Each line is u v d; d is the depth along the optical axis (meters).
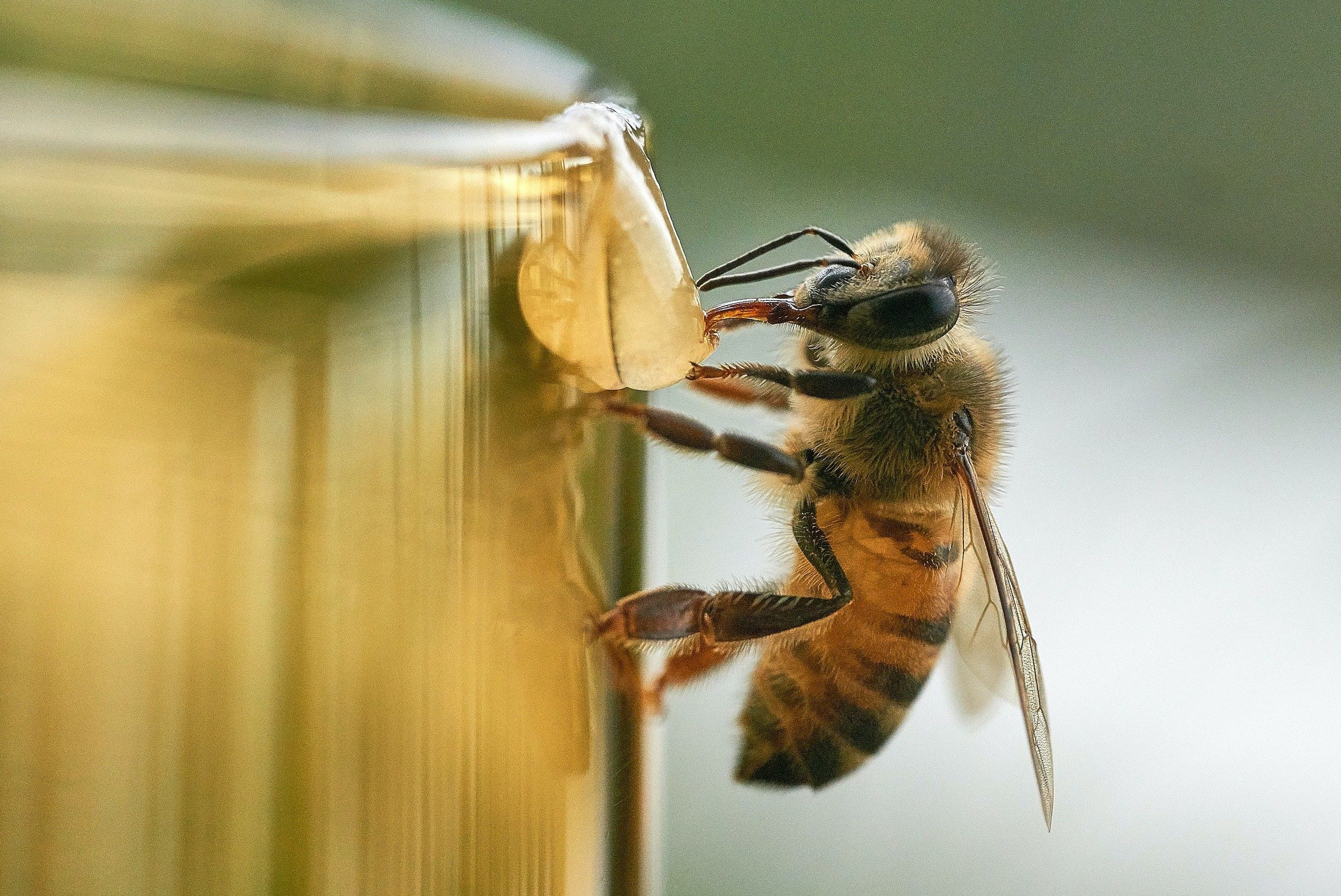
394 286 0.05
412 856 0.06
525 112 0.06
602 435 0.08
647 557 0.08
